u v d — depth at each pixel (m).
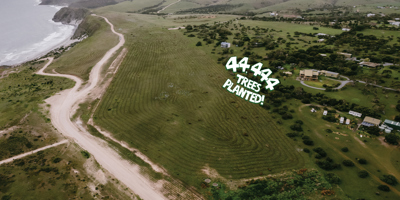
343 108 79.38
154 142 70.69
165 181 57.16
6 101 94.56
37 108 88.25
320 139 68.94
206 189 54.78
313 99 87.00
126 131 75.81
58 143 70.06
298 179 56.34
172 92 100.06
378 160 60.28
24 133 74.50
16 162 62.56
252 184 55.50
